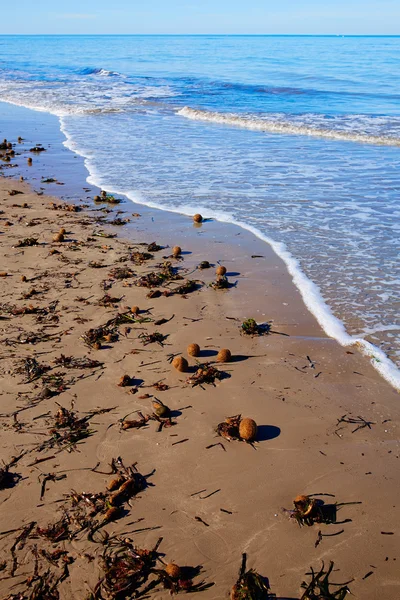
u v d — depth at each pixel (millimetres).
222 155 17391
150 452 5047
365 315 7562
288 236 10555
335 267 9133
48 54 88562
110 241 10484
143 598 3691
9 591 3721
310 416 5547
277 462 4918
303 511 4289
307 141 19750
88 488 4605
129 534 4168
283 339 7023
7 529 4223
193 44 127750
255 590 3613
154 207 12414
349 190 13414
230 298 8164
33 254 9875
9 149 18547
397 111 26281
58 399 5824
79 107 28281
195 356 6664
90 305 7934
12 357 6625
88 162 16656
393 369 6328
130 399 5824
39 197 13391
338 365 6445
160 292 8320
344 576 3828
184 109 26625
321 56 71312
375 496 4523
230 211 12023
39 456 4992
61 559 3959
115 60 68812
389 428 5348
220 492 4578
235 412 5625
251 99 31547
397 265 9148
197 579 3805
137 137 20500
